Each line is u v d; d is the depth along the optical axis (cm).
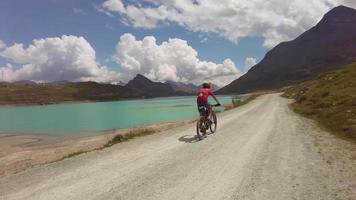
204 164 1002
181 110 10056
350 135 1488
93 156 1209
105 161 1098
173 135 1739
